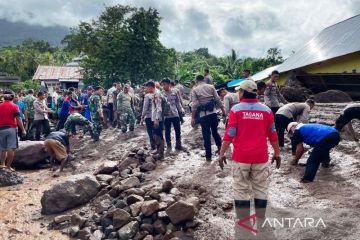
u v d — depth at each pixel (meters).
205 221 4.84
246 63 37.31
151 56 31.97
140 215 5.12
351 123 8.30
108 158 9.54
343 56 17.83
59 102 15.23
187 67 38.00
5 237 5.38
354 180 5.52
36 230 5.59
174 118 8.65
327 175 5.91
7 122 8.59
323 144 5.61
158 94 8.19
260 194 4.16
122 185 6.25
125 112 12.19
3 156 8.68
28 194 7.37
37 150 9.69
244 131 4.14
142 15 31.48
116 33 31.67
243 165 4.14
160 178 6.68
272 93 8.11
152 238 4.71
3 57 62.97
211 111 7.29
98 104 11.70
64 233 5.41
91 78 32.94
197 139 9.53
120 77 30.52
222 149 4.23
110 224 5.27
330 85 16.06
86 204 6.36
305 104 7.39
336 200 4.84
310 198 5.05
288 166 6.52
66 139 9.22
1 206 6.70
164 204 5.16
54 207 6.21
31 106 13.20
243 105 4.21
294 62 21.36
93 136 11.65
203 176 6.45
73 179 6.48
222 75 34.09
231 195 5.45
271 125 4.24
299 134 6.07
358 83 14.46
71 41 33.25
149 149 9.07
